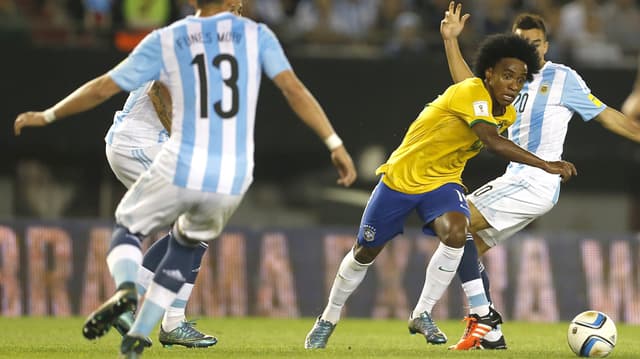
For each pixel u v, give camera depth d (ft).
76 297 133.69
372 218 79.97
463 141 78.28
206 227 61.21
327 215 184.44
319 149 169.17
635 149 172.24
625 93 170.71
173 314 80.64
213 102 60.08
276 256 137.59
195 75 60.03
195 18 61.16
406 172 79.00
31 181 179.11
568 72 90.84
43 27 165.07
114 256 60.23
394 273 137.80
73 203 181.16
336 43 171.32
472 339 81.92
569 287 139.54
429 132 78.43
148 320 60.29
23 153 177.47
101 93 60.18
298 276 137.59
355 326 121.19
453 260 79.25
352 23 177.58
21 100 163.63
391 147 170.60
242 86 60.70
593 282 139.74
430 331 83.92
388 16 179.73
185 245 61.62
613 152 171.83
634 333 115.96
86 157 180.04
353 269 81.92
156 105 76.79
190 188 59.36
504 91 76.69
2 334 98.48
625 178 189.37
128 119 80.64
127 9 167.32
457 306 137.28
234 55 60.80
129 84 60.13
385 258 137.80
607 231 189.88
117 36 165.48
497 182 90.79
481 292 82.07
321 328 83.56
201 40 60.54
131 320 73.36
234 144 60.39
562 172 73.61
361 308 136.98
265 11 174.81
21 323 117.29
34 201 179.42
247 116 60.85
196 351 77.25
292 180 186.29
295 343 90.33
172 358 70.49
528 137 91.09
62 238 134.10
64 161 179.93
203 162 59.57
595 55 176.45
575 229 190.19
